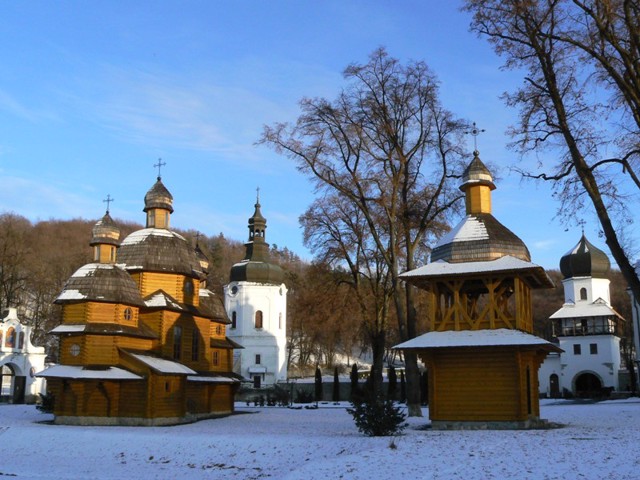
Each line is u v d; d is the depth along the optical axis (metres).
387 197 37.50
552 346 29.11
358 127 37.06
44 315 89.25
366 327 48.09
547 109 28.28
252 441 27.56
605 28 25.84
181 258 45.38
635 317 71.19
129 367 38.62
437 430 28.06
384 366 97.31
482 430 27.33
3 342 61.62
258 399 69.31
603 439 23.17
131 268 43.50
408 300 37.19
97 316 39.03
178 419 39.69
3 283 78.94
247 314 84.44
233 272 86.56
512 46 28.41
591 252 79.12
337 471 21.02
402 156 37.47
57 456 28.05
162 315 42.31
